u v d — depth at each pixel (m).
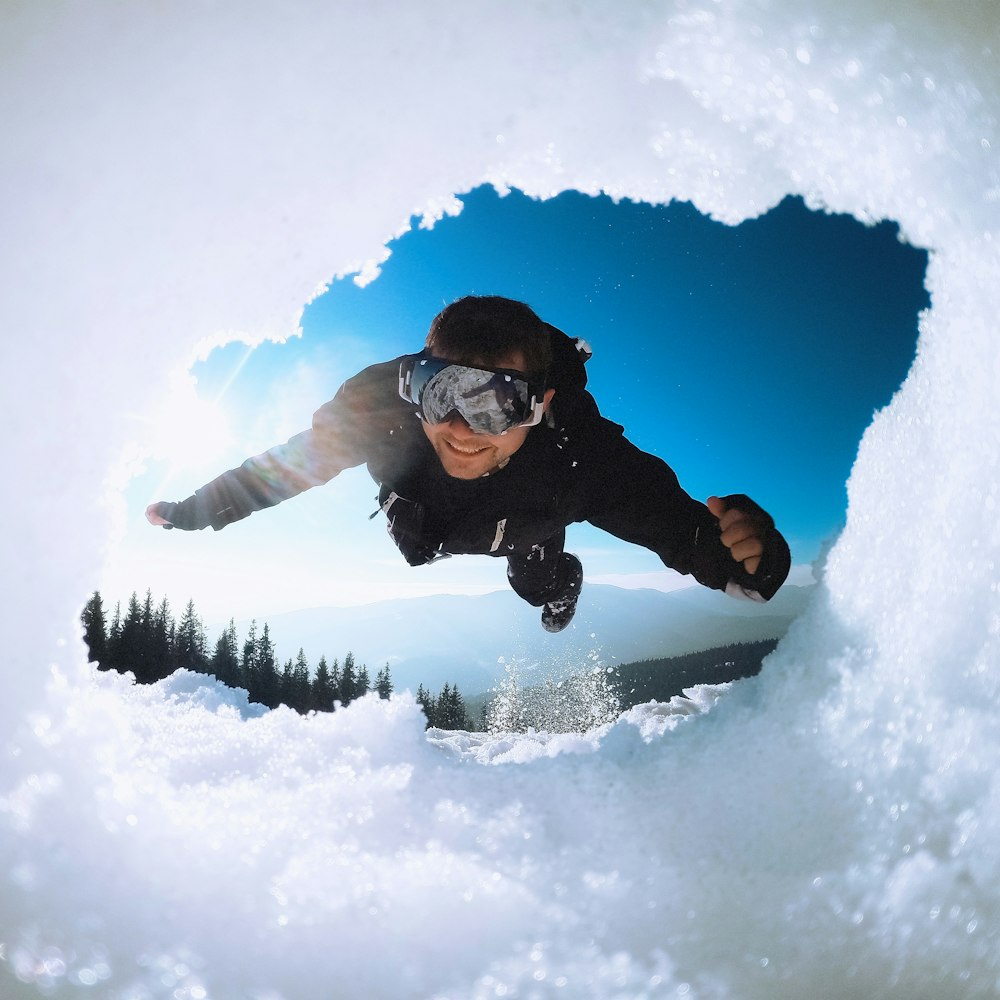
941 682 1.65
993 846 1.38
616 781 2.04
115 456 1.60
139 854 1.41
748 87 1.60
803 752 1.88
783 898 1.45
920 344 1.88
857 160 1.66
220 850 1.51
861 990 1.21
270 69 1.43
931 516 1.79
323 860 1.57
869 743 1.75
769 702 2.09
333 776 2.19
